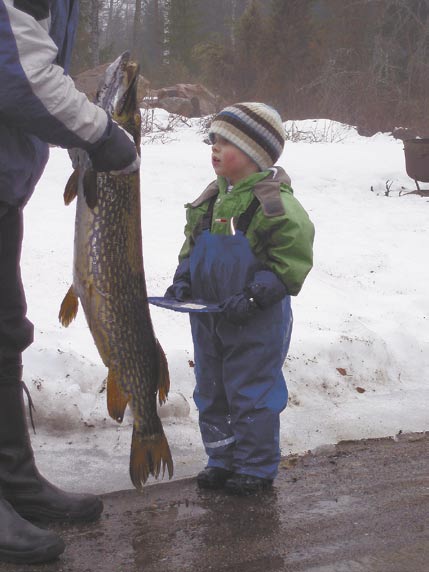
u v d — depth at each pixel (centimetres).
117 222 335
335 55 2875
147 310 352
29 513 362
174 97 2214
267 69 2789
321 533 360
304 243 390
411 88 2394
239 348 402
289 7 2958
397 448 478
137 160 330
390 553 341
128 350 345
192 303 394
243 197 400
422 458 462
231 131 402
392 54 2733
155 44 5503
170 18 5000
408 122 2100
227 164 404
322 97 2312
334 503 396
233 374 405
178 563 328
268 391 406
